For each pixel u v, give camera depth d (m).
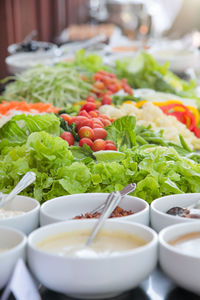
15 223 1.12
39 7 6.36
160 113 2.10
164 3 7.76
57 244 1.01
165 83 3.11
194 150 2.02
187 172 1.41
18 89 2.79
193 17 7.79
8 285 0.84
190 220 1.11
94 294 0.91
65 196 1.30
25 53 3.87
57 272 0.89
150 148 1.61
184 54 4.14
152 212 1.18
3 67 5.09
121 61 3.54
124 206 1.29
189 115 2.29
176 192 1.36
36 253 0.91
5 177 1.41
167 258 0.94
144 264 0.92
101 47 4.52
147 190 1.37
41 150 1.41
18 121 1.65
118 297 0.96
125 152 1.54
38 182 1.39
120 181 1.40
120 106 2.30
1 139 1.65
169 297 0.96
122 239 1.04
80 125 1.72
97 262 0.87
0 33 5.27
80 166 1.37
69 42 5.03
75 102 2.67
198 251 0.98
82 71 3.14
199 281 0.90
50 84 2.70
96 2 7.95
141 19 5.93
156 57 3.75
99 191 1.38
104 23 7.12
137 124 2.00
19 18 5.71
